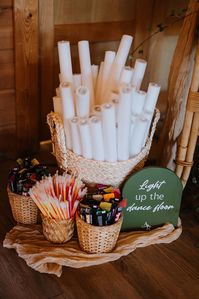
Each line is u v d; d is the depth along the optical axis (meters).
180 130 1.89
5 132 2.22
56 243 1.61
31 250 1.57
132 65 2.54
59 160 1.71
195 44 1.73
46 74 2.23
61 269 1.53
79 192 1.56
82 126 1.52
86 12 2.21
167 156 1.96
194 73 1.65
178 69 1.80
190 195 1.97
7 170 2.16
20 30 2.00
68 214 1.56
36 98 2.23
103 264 1.57
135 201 1.68
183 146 1.79
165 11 2.49
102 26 2.30
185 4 2.37
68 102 1.58
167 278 1.54
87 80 1.73
